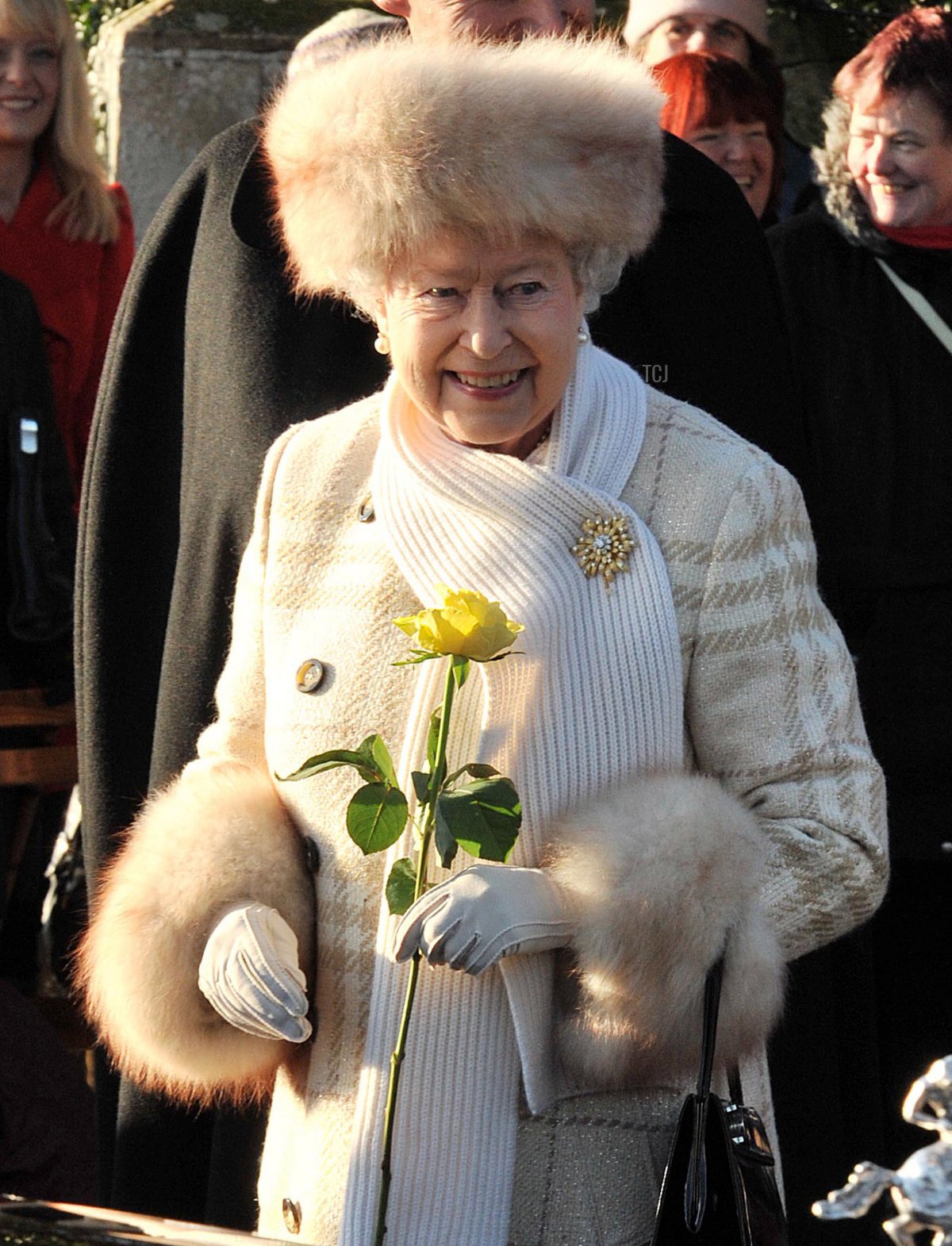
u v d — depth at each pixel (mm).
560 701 5020
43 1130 7113
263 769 5668
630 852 4770
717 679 5078
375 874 5180
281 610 5480
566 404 5191
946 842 8273
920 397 8625
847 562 8477
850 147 8898
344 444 5562
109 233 12227
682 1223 4660
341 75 4949
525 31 6656
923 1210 3234
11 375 10742
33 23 11766
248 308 6953
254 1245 3803
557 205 4766
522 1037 4934
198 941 5211
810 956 7062
